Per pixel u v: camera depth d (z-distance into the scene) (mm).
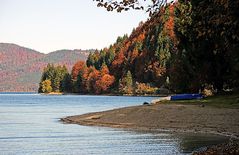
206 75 59906
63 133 33625
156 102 59656
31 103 117062
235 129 32344
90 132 34125
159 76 158000
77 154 22562
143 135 31359
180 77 65500
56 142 27938
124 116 43688
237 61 43000
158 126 36625
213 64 58781
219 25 12102
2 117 56406
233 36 12227
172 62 74000
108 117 44656
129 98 154250
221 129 32750
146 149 23891
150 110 44219
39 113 66688
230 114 37844
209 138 28594
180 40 59312
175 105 47094
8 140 29359
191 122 36625
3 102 126500
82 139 29359
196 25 12539
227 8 10852
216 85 60875
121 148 24547
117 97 169000
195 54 58625
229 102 46875
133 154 22125
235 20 11094
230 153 16516
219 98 53094
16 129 37906
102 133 33250
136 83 179500
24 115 61188
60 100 142500
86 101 128375
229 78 57875
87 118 46219
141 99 142000
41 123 44812
